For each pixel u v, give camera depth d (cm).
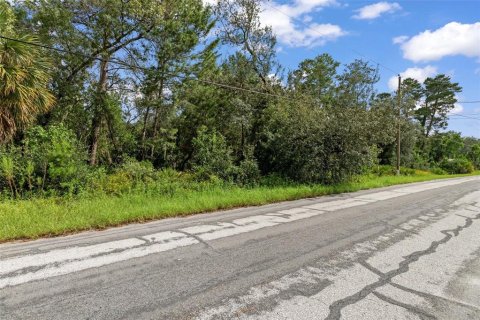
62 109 1489
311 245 551
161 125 1966
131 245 514
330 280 400
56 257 448
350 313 317
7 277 376
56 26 1371
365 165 1670
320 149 1556
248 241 561
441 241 608
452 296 368
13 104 871
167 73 1530
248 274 409
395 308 333
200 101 1875
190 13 1644
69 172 934
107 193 998
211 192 1111
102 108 1614
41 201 796
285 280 395
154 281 378
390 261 481
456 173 4653
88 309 309
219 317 301
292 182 1538
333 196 1301
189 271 412
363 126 1544
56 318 291
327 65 3059
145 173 1230
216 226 669
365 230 680
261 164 1797
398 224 755
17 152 970
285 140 1630
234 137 1944
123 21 1483
